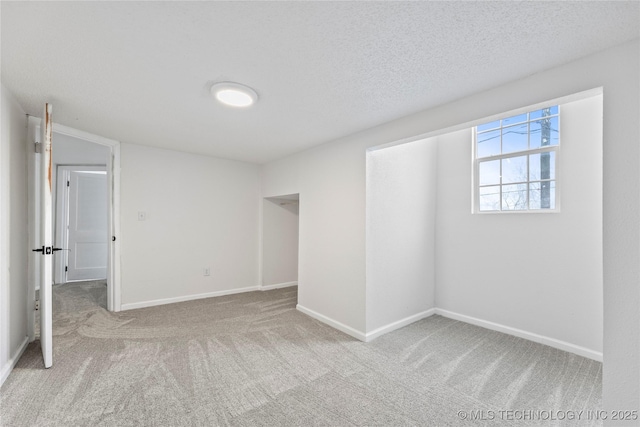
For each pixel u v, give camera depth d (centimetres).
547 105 175
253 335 282
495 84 188
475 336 287
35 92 204
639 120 137
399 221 314
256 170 461
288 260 492
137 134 307
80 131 294
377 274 288
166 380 201
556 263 264
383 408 176
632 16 124
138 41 146
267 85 192
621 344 139
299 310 359
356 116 246
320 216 333
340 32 138
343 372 215
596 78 151
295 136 304
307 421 164
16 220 224
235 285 439
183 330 291
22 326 238
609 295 143
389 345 264
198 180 404
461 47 149
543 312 271
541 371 219
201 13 125
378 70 173
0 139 191
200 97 211
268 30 136
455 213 344
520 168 298
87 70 174
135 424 159
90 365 219
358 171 287
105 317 323
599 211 241
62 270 483
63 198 486
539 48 149
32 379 199
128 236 351
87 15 126
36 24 132
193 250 400
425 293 349
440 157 360
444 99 211
